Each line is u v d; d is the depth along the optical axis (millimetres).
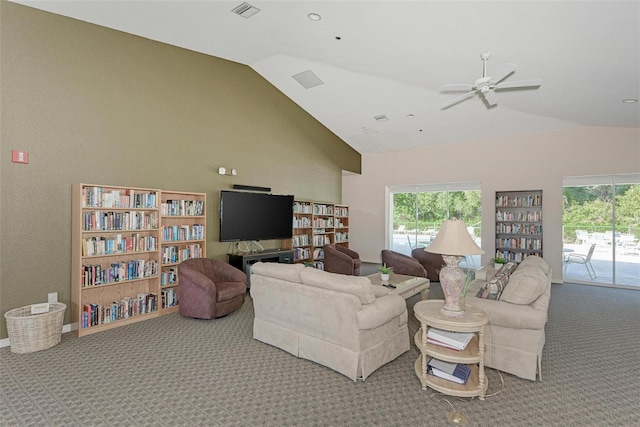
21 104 3502
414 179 8289
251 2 3539
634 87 3947
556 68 3738
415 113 6422
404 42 3873
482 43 3479
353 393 2500
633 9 2473
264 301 3359
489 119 6359
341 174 8555
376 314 2701
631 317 4371
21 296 3494
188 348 3320
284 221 6527
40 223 3623
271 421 2170
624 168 5926
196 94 5285
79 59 3945
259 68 6020
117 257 4242
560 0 2533
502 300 2859
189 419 2186
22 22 3512
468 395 2365
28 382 2646
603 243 6285
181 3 3594
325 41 4309
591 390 2557
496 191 7121
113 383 2637
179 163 5039
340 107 6762
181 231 4836
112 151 4238
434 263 6562
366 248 9086
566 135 6422
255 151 6301
